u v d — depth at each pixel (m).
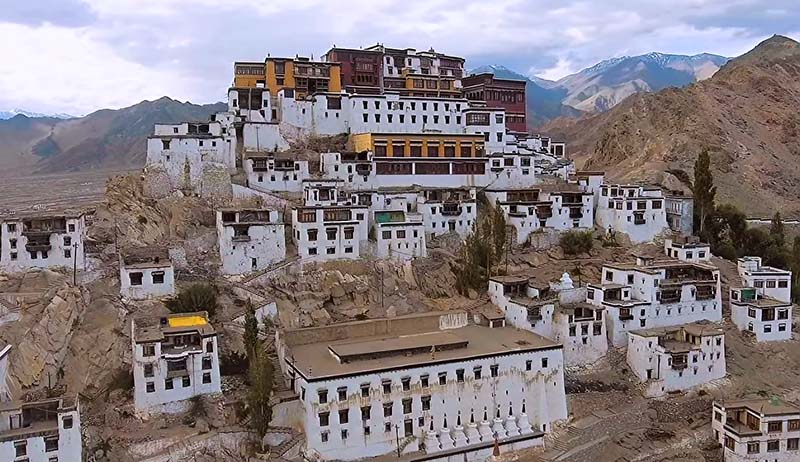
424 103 137.12
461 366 79.31
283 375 79.94
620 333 96.81
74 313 82.25
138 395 72.12
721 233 133.00
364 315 95.06
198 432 71.25
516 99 166.88
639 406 88.44
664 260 108.81
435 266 106.00
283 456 71.00
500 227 105.06
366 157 120.62
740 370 96.44
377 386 75.12
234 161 115.75
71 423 65.50
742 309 104.31
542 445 80.94
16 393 75.25
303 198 108.44
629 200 120.12
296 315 91.81
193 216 103.94
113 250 94.75
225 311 87.44
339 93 133.25
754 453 79.69
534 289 97.19
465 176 127.56
